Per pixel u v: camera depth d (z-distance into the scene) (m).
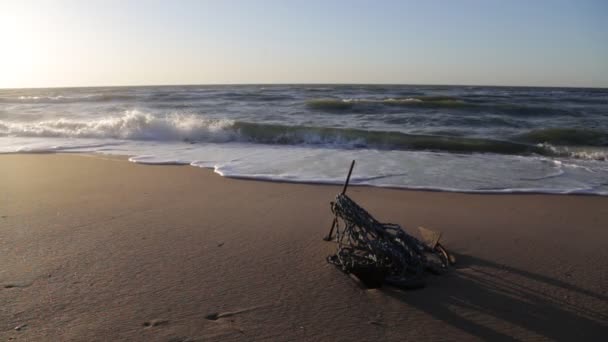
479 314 2.83
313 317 2.77
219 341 2.50
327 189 6.02
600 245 4.02
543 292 3.12
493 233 4.34
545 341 2.55
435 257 3.72
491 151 9.95
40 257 3.69
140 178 6.69
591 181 6.62
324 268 3.48
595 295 3.07
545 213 5.04
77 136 11.90
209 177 6.73
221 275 3.36
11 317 2.74
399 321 2.74
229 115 17.14
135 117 12.53
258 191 5.89
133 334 2.56
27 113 17.89
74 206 5.19
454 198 5.64
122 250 3.85
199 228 4.42
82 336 2.54
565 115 17.81
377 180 6.54
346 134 11.10
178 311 2.83
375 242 3.30
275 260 3.64
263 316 2.78
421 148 10.20
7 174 7.04
